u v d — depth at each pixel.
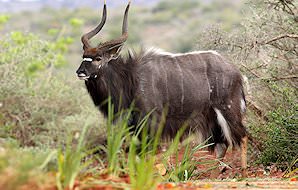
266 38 33.03
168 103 29.83
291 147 30.48
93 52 28.92
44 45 37.69
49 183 15.82
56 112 32.69
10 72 33.16
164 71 29.94
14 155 15.09
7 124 30.23
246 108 33.19
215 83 30.67
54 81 35.28
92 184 16.75
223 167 32.06
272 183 22.30
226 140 30.97
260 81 33.25
